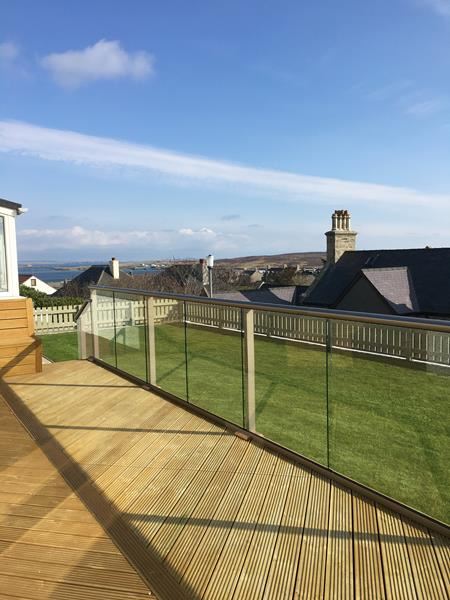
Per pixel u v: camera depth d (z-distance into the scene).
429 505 2.02
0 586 1.57
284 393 3.19
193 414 3.44
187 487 2.30
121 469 2.52
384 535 1.85
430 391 2.35
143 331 4.25
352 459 2.49
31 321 4.90
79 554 1.75
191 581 1.59
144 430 3.12
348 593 1.51
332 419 2.83
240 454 2.71
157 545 1.81
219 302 3.29
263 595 1.51
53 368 4.97
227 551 1.76
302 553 1.74
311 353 3.04
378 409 2.57
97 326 5.24
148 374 4.18
